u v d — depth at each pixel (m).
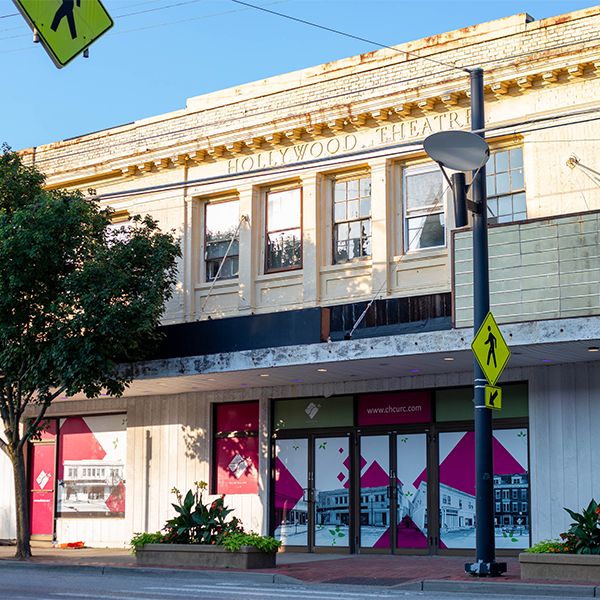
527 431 21.36
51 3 9.76
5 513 29.50
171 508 26.16
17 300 21.91
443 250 22.14
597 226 18.58
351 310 21.47
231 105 25.70
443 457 22.41
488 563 16.64
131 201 27.02
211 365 22.48
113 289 21.69
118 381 23.69
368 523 23.20
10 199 22.75
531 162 21.08
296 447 24.55
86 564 20.62
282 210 24.80
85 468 28.14
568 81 20.80
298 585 16.98
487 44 21.86
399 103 22.64
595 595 14.58
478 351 16.75
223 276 25.50
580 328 18.28
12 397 23.28
